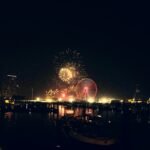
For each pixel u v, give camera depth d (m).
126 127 108.25
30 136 86.81
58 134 88.88
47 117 131.12
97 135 69.12
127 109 179.25
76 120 82.00
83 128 73.69
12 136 87.25
